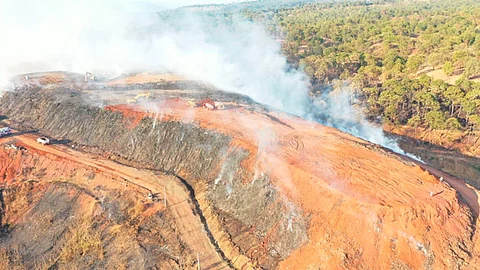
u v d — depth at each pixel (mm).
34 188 50125
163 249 38844
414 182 40156
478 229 37406
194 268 36250
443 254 33906
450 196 38312
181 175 50625
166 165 52625
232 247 38062
